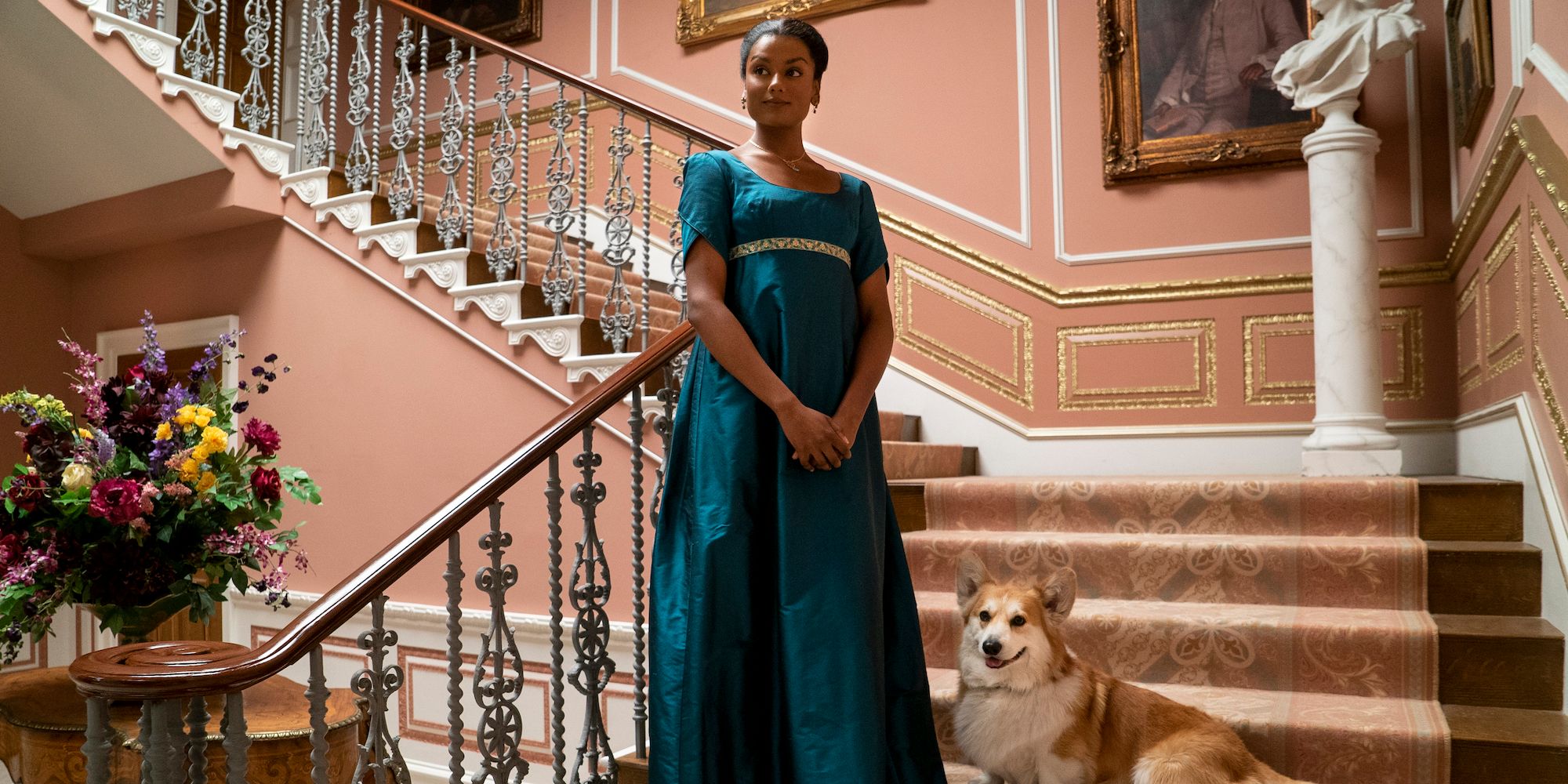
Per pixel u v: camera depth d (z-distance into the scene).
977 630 2.21
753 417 1.84
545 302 3.99
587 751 2.24
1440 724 2.27
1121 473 4.55
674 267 3.85
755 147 1.97
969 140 4.91
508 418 3.98
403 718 4.19
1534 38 2.76
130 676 1.53
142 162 4.81
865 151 5.15
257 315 4.80
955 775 2.38
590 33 5.94
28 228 5.55
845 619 1.78
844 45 5.22
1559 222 2.49
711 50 5.54
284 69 6.57
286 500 4.64
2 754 2.60
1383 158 4.25
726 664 1.81
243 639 4.76
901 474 3.95
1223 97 4.45
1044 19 4.79
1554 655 2.40
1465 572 2.74
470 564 4.05
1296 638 2.58
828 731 1.75
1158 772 2.07
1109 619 2.74
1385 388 4.24
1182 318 4.50
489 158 6.21
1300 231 4.34
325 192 4.58
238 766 1.59
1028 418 4.72
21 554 2.72
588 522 2.24
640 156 5.71
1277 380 4.35
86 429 2.94
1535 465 2.75
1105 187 4.64
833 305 1.89
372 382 4.37
